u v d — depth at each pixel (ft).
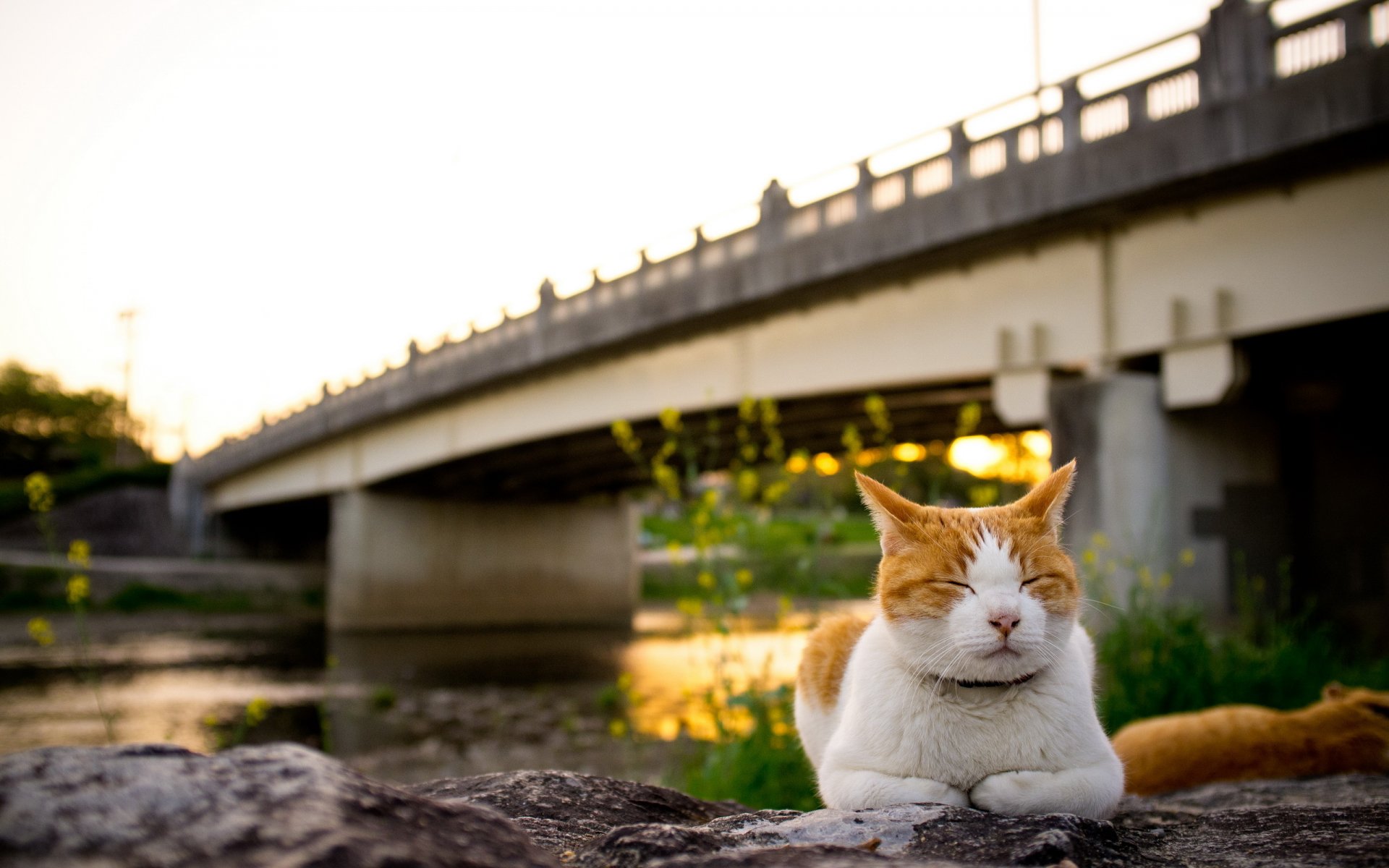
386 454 95.30
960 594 6.77
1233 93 33.14
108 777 3.70
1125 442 36.96
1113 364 39.42
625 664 76.89
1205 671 18.12
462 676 71.46
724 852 4.52
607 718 51.98
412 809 3.87
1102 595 22.41
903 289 47.70
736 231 54.19
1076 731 6.62
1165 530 36.88
